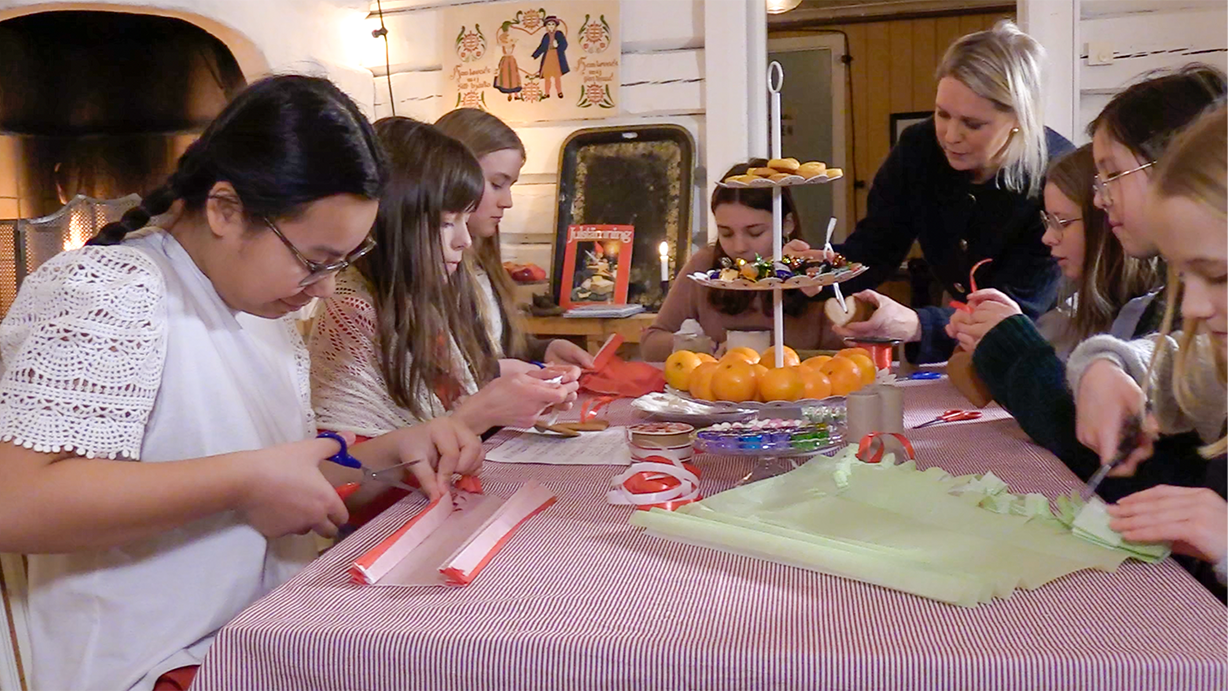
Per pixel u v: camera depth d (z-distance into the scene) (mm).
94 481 905
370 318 1461
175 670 992
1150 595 771
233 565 1062
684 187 3049
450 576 835
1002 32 1999
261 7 2844
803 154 5258
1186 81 1286
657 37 3084
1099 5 2699
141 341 972
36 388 921
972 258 2137
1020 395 1248
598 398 1675
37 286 985
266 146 969
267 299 1054
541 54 3174
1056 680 660
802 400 1420
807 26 5152
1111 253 1491
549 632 735
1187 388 1051
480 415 1267
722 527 913
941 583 781
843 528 920
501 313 2068
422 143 1485
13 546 909
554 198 3227
